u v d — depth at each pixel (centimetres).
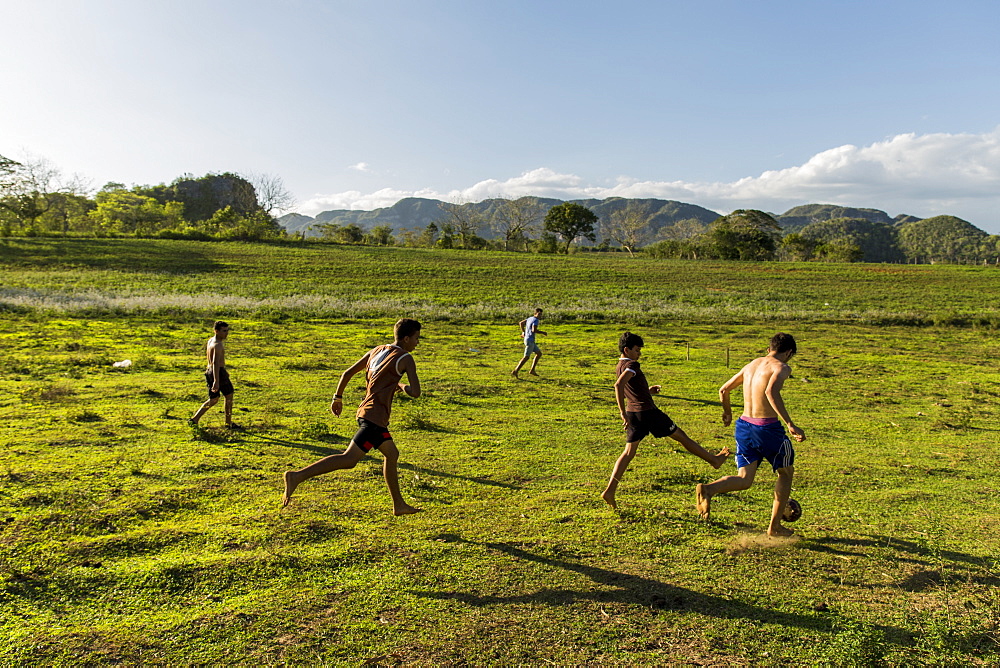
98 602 382
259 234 8600
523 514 545
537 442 809
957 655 348
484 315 2830
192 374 1274
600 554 468
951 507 596
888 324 2850
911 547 498
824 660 340
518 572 433
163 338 1898
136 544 459
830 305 3684
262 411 947
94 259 5059
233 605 381
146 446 723
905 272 6131
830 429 940
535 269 5847
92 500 543
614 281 5091
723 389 556
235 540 470
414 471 661
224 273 4731
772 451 498
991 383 1428
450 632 358
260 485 598
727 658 342
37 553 441
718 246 9312
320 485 605
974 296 4262
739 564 458
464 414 975
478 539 488
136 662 325
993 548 500
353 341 1955
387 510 544
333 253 6725
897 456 785
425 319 2705
